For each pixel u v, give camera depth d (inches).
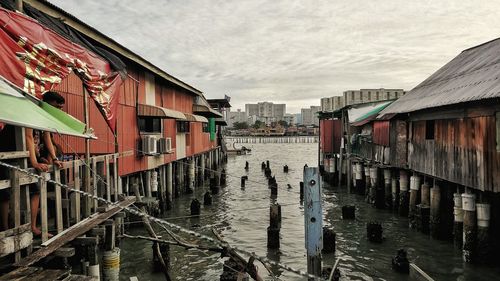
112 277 319.3
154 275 447.5
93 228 286.7
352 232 647.8
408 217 725.9
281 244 588.1
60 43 277.1
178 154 977.5
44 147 270.2
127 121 649.6
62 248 236.5
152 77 802.8
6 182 208.2
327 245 537.6
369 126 1000.2
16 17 233.5
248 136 6077.8
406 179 735.1
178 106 1019.9
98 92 344.2
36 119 192.2
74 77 472.4
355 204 898.1
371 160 965.8
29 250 221.6
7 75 226.8
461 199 518.0
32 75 245.6
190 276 450.9
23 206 225.1
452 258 495.5
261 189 1146.7
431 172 609.3
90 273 284.2
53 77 268.5
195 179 1223.5
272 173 1590.8
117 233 414.6
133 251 523.8
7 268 202.7
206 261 498.3
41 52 252.5
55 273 200.4
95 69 332.5
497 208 470.9
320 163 1473.9
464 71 636.1
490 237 462.6
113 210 339.6
